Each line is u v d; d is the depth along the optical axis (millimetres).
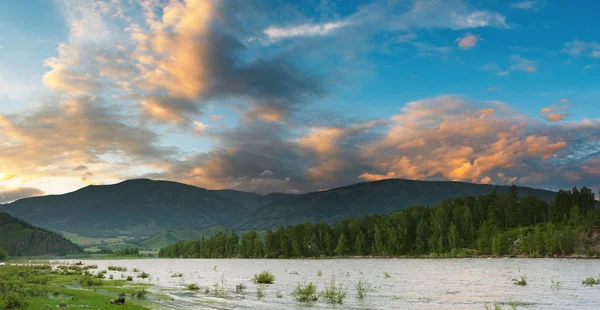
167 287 84562
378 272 126000
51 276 110188
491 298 62812
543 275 102125
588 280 80375
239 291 76188
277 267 172750
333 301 61281
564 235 196875
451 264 160750
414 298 64000
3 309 44031
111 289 79062
